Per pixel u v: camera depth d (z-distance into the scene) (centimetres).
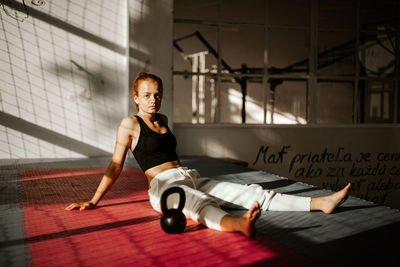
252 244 172
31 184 332
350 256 157
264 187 320
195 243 174
